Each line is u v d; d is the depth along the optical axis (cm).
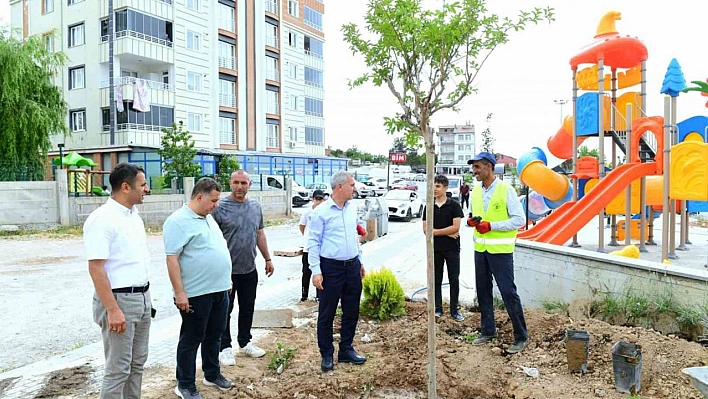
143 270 380
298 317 720
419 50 377
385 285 679
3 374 504
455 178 3719
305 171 4506
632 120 1096
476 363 499
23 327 697
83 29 3203
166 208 2005
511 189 539
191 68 3378
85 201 1830
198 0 3422
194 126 3412
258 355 536
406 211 2436
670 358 447
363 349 565
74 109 3250
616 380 423
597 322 538
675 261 1027
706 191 893
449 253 656
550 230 984
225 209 520
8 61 2048
